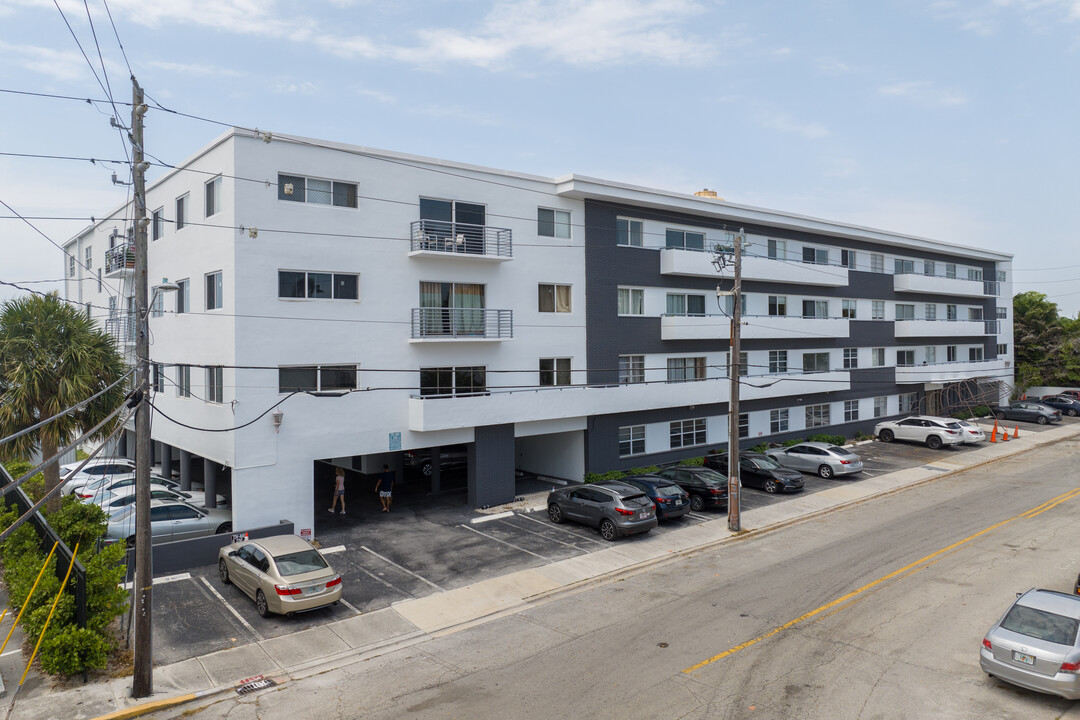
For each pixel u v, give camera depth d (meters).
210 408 21.66
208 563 18.86
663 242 31.14
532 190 26.52
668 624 14.73
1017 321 61.31
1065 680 10.84
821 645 13.48
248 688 12.30
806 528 22.59
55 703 11.62
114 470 26.56
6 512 19.34
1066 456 34.66
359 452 22.14
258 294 20.31
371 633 14.73
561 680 12.23
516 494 26.98
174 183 24.14
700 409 32.34
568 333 27.61
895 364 44.03
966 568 18.00
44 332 19.61
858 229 39.81
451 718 10.96
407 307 23.25
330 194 21.75
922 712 10.98
